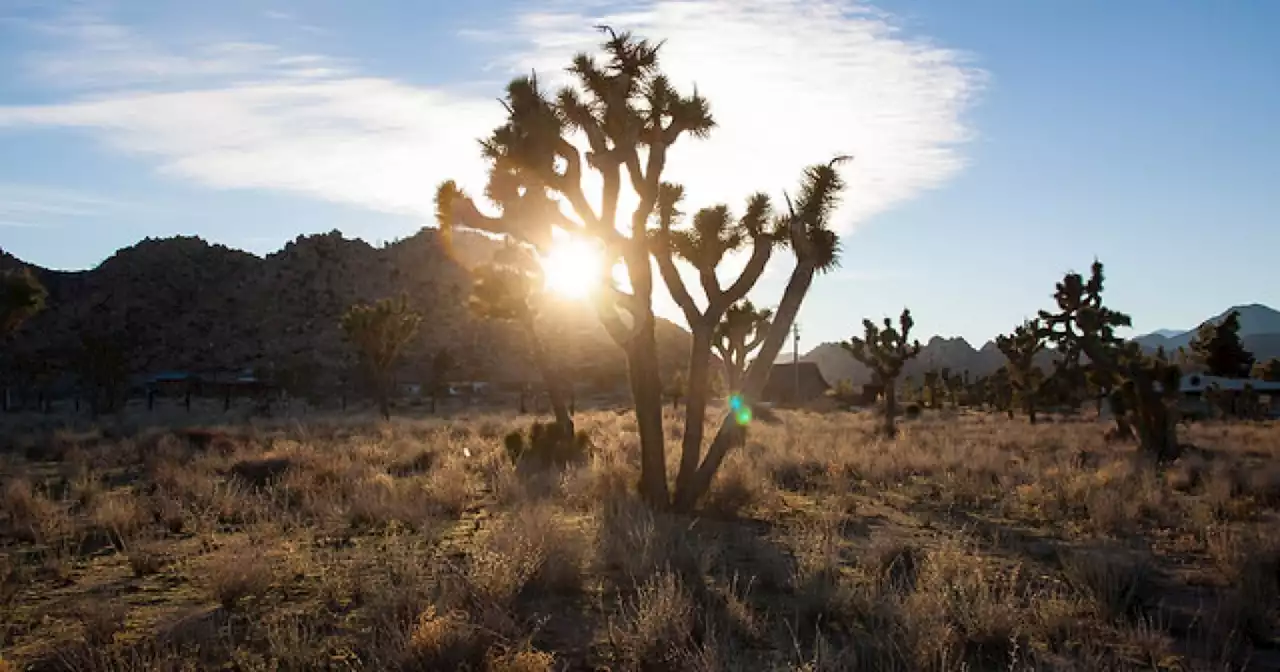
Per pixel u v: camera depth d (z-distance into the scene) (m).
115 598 9.30
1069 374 50.72
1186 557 11.72
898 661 7.24
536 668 6.84
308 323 113.69
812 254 15.77
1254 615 8.53
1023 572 10.40
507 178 15.88
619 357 113.50
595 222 15.71
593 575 9.92
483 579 8.85
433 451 25.39
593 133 15.51
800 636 7.98
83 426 42.59
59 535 12.62
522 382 88.06
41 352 102.44
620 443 27.09
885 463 20.81
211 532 12.52
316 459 20.98
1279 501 16.81
